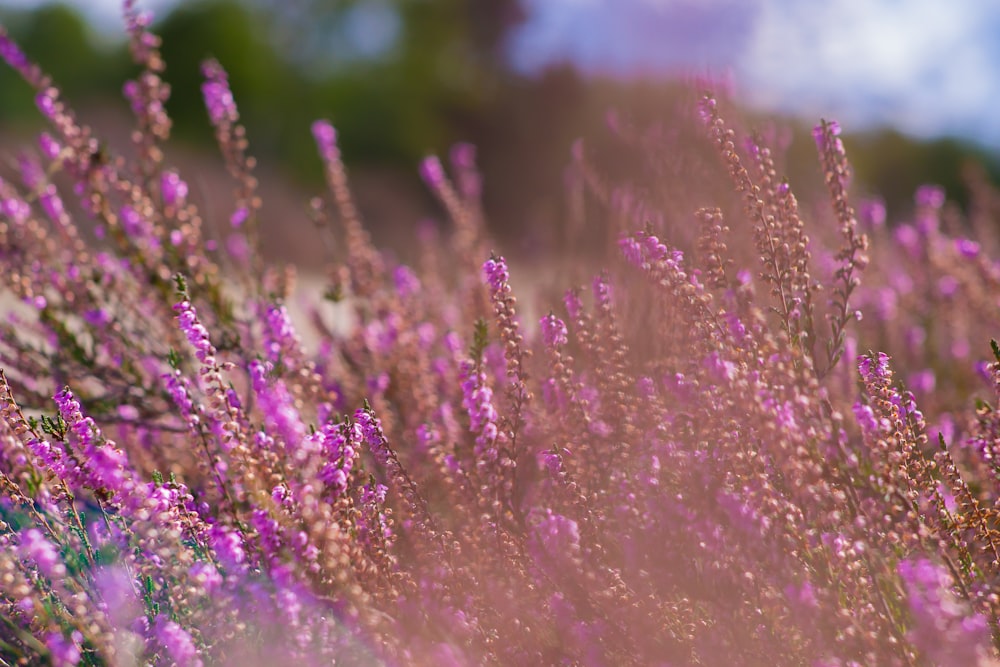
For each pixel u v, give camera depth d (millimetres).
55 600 1862
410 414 3195
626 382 2342
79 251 3289
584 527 2131
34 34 26734
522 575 2096
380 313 3775
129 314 3242
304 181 23609
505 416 2205
